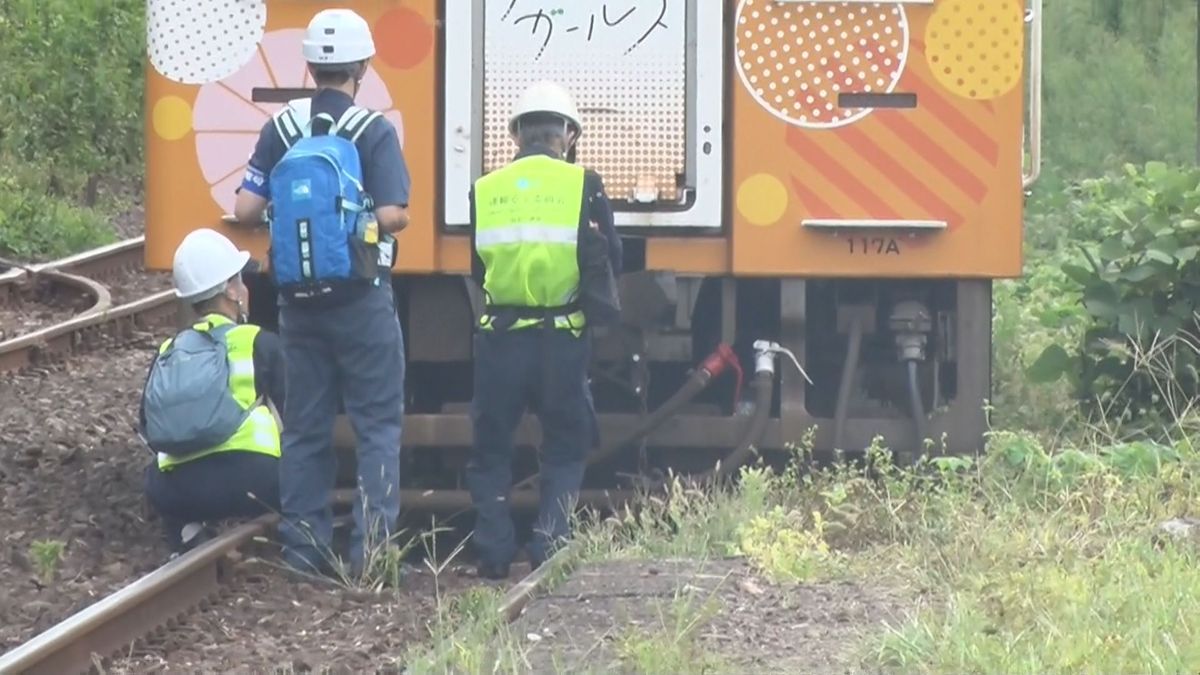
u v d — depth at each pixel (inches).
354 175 1102.4
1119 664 799.7
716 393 1293.1
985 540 1026.1
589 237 1133.1
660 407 1258.0
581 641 895.7
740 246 1187.9
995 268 1186.6
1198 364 1485.0
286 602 1064.8
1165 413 1473.9
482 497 1165.7
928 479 1152.8
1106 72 3713.1
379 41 1190.3
